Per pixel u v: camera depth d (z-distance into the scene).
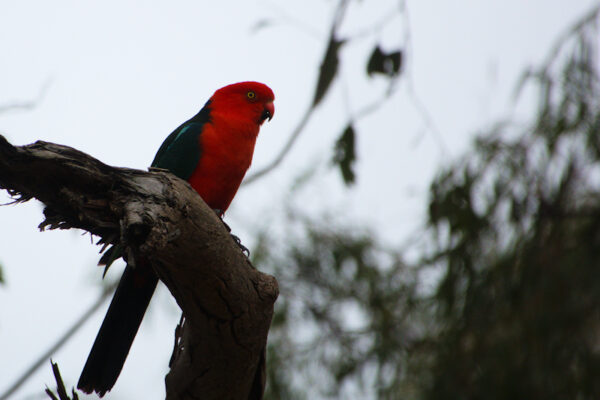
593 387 9.07
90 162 4.69
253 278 5.63
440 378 10.07
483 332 9.98
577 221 10.09
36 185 4.66
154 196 4.80
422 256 11.31
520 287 9.91
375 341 11.97
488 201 10.45
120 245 5.34
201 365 5.97
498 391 9.48
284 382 12.12
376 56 9.32
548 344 9.45
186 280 5.37
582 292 9.59
